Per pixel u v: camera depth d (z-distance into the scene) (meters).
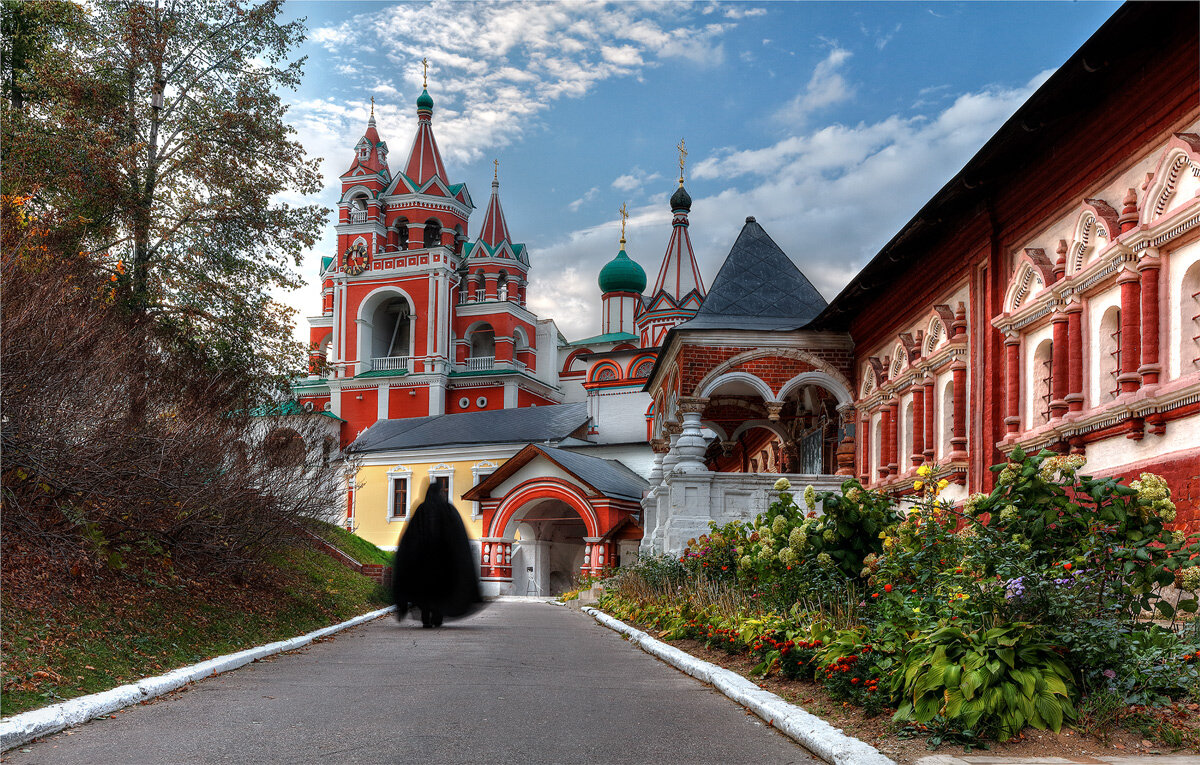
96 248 19.50
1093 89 10.74
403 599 15.91
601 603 21.70
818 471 23.34
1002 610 5.98
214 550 11.95
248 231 22.36
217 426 12.40
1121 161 10.57
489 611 22.48
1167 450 9.71
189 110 22.03
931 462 16.08
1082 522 6.79
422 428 55.91
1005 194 13.30
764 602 10.33
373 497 52.50
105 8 21.66
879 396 18.41
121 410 10.09
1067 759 4.98
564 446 50.56
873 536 9.45
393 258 68.19
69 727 6.14
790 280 21.83
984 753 5.14
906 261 16.92
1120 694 5.57
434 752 5.46
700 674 8.89
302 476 14.70
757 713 6.79
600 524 38.12
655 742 5.83
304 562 19.25
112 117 20.48
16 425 8.77
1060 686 5.49
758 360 20.20
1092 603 6.11
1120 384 10.32
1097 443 11.09
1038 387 12.70
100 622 8.98
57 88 19.95
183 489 11.01
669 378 23.33
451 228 70.75
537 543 43.38
